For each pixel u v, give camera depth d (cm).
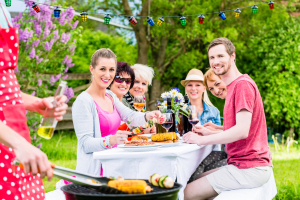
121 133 243
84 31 1095
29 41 521
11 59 144
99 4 987
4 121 138
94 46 1183
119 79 367
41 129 144
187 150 231
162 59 1023
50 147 714
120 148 257
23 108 147
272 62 866
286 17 931
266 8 949
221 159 361
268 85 870
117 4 1002
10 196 134
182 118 352
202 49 1059
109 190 145
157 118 304
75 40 582
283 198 399
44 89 562
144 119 315
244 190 246
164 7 897
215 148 370
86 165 261
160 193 139
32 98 153
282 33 880
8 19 156
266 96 873
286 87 859
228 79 271
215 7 915
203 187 254
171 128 312
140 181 146
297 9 1033
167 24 901
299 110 852
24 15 557
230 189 251
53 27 556
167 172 219
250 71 949
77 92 1034
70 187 159
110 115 292
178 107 343
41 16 541
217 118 429
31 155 111
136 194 135
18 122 143
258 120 253
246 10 955
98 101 291
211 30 890
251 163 248
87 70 1146
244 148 253
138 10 1025
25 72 543
